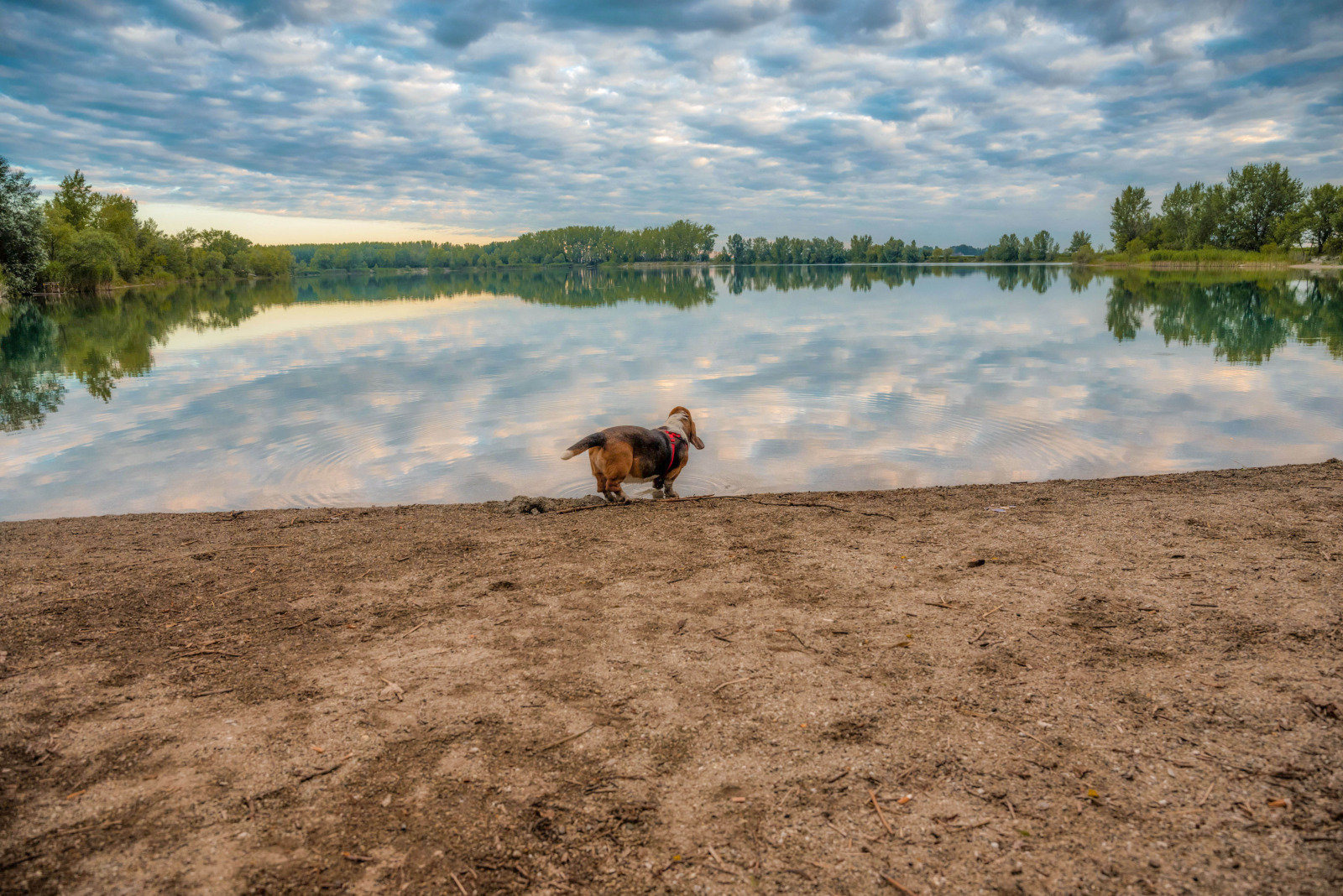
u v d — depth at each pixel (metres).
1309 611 4.30
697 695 3.61
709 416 12.62
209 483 9.45
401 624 4.55
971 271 107.12
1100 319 29.14
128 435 12.20
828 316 32.50
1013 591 4.82
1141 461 9.55
